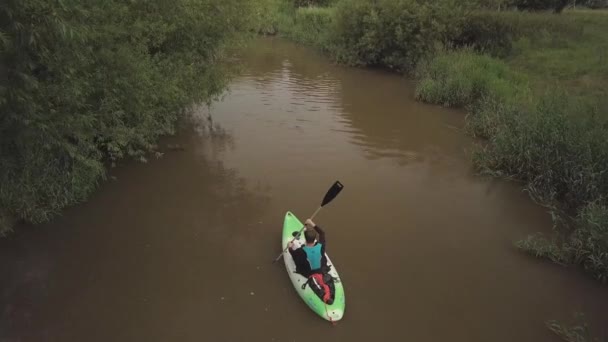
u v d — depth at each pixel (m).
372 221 8.49
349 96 16.95
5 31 5.29
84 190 8.73
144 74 8.72
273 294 6.46
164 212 8.54
